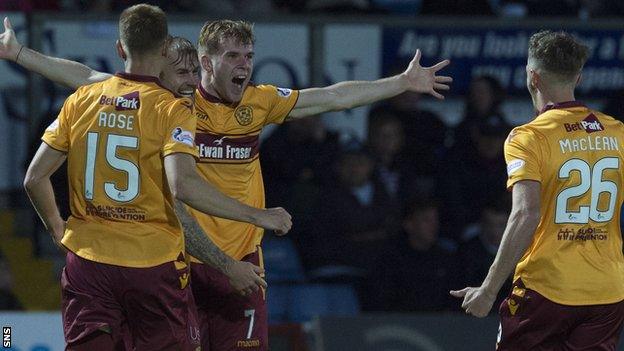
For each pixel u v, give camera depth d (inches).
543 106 684.7
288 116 749.3
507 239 650.8
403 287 1197.1
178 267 655.1
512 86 1331.2
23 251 1268.5
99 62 1257.4
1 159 1279.5
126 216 647.1
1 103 1272.1
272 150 1266.0
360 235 1239.5
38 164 657.0
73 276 653.3
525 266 677.3
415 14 1466.5
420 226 1194.0
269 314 1192.2
